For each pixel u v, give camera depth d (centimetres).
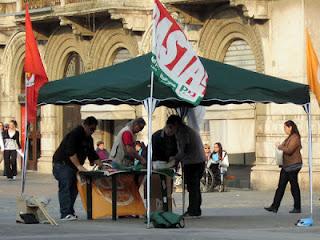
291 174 2586
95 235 1975
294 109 3384
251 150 3522
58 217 2434
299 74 3375
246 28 3544
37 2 4291
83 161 2330
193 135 2377
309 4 3388
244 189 3531
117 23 4050
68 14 4084
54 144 4438
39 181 3997
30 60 2273
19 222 2286
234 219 2398
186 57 2125
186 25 3719
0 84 4728
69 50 4316
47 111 4450
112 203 2319
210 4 3641
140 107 3950
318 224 2272
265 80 2220
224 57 3672
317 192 3300
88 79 2225
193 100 2130
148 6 3919
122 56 4100
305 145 3359
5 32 4672
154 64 2109
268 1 3466
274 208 2608
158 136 2350
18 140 4156
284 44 3422
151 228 2145
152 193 2352
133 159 2356
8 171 4125
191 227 2189
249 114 3522
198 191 2431
